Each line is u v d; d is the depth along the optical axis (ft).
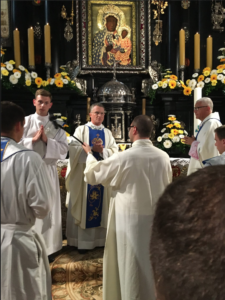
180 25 18.63
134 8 18.13
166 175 7.34
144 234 7.01
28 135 10.05
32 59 16.70
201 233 1.13
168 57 18.44
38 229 9.52
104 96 16.12
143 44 18.03
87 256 11.01
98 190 11.33
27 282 5.36
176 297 1.16
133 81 18.03
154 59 18.71
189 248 1.14
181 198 1.21
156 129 17.47
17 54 16.26
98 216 11.43
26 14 17.84
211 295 1.11
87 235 11.29
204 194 1.17
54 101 16.16
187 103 16.90
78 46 17.80
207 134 10.85
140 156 7.16
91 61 17.97
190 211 1.16
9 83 14.58
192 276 1.13
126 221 7.10
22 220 5.53
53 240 10.34
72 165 11.03
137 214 7.02
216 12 18.40
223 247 1.12
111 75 17.98
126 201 7.13
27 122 10.11
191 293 1.13
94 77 17.93
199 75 17.72
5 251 5.20
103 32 18.06
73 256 11.02
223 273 1.11
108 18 18.08
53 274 9.62
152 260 1.26
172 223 1.18
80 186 11.14
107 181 7.42
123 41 18.13
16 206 5.40
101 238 11.85
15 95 15.58
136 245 6.98
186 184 1.25
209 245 1.12
